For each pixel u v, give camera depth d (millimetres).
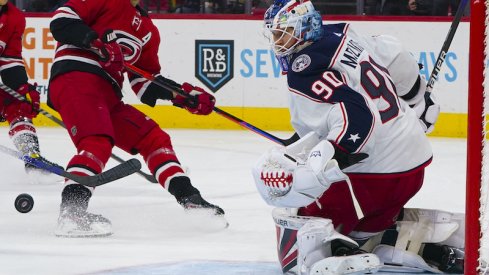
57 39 12555
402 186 9430
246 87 26641
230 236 12117
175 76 26938
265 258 10594
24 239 11719
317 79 9086
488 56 8477
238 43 26594
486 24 8312
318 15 9422
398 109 9406
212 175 18328
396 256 9664
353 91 8930
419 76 10484
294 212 9773
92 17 12891
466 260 8508
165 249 11141
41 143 23344
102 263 10242
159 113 26906
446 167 19812
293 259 9352
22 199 12758
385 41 10312
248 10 27188
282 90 26438
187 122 26859
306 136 9148
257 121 26672
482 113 8367
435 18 25906
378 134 9172
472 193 8422
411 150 9406
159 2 27750
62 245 11336
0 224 12852
